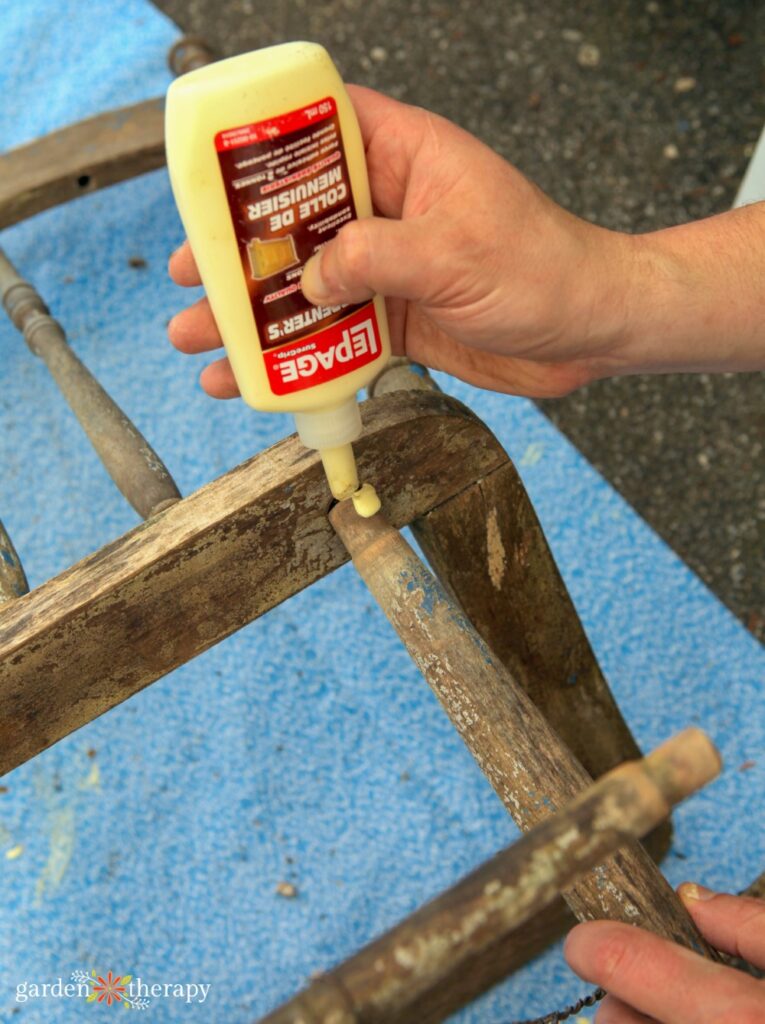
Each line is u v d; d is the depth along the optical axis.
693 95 1.47
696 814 1.03
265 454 0.58
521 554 0.71
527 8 1.58
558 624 0.78
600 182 1.41
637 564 1.16
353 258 0.49
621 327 0.59
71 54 1.55
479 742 0.55
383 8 1.60
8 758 0.60
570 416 1.27
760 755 1.05
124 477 0.76
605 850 0.33
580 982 0.95
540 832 0.33
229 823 1.04
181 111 0.46
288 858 1.02
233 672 1.12
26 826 1.05
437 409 0.59
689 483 1.22
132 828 1.04
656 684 1.09
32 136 1.47
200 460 1.24
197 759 1.08
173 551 0.55
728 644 1.11
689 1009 0.43
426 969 0.32
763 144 1.18
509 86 1.50
